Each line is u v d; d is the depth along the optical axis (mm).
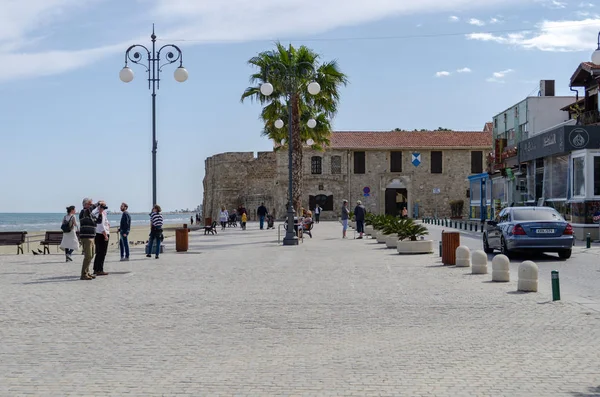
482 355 8000
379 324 10125
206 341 8945
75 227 22859
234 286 14883
